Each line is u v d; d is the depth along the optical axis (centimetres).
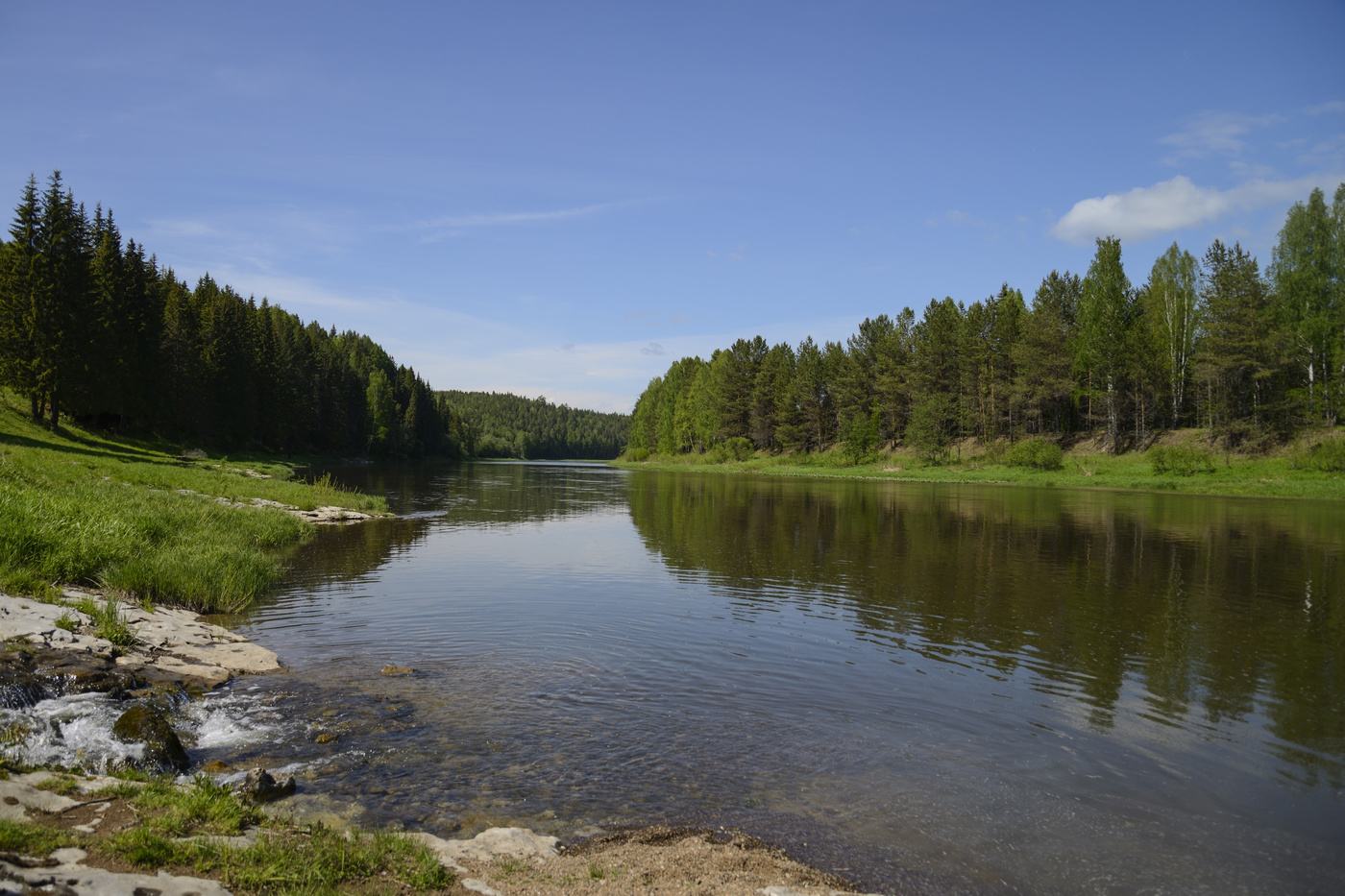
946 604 1872
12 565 1496
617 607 1820
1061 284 9794
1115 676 1308
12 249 5650
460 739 981
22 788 645
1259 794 871
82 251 6009
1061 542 3045
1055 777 909
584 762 919
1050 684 1262
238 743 940
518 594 1962
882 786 877
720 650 1448
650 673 1295
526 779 864
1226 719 1108
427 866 611
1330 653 1447
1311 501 5125
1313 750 996
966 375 9575
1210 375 7031
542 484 7519
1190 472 6800
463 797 809
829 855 713
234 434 8725
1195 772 929
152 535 2109
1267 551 2766
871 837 752
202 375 7988
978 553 2728
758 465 11875
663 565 2462
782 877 654
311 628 1588
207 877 545
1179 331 8138
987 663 1380
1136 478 6888
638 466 14625
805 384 11919
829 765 930
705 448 15038
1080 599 1936
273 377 9375
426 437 15562
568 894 593
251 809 712
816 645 1489
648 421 17562
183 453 6881
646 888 609
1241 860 729
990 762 952
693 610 1797
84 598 1405
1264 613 1786
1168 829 788
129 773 764
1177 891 672
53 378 5575
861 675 1301
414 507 4638
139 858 548
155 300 7538
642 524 3719
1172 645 1502
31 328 5578
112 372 6525
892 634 1584
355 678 1238
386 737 980
